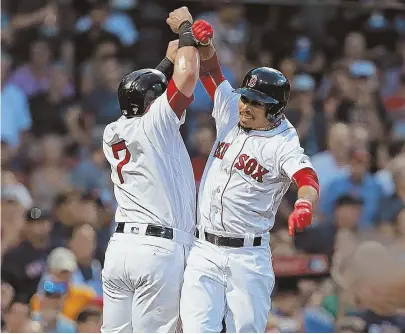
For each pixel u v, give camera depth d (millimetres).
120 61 48062
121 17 49938
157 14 50125
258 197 19984
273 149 19703
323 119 45688
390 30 50781
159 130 20344
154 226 20297
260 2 50594
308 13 50969
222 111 21234
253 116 19938
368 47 50531
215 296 20031
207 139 41219
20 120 46000
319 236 37125
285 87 19984
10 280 34781
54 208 38875
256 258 20141
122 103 20875
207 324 19734
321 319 31969
